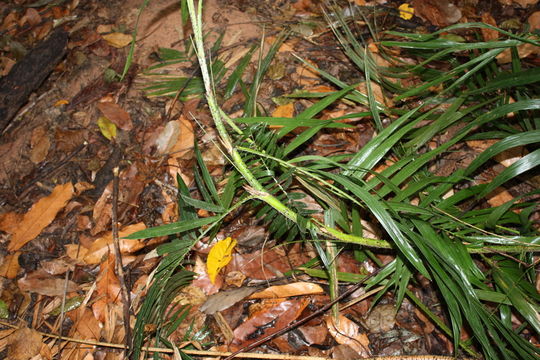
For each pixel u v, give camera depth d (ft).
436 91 2.47
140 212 2.37
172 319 1.98
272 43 2.87
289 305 1.99
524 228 1.86
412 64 2.63
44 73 2.79
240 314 2.01
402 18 2.99
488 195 2.19
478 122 1.83
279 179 1.60
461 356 1.83
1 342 2.07
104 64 2.91
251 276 2.10
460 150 2.33
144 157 2.51
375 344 1.91
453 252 1.60
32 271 2.23
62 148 2.65
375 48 2.80
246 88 2.68
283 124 1.87
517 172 1.60
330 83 2.67
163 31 2.98
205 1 3.06
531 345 1.48
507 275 1.72
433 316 1.78
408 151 2.08
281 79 2.71
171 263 1.71
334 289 1.88
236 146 1.60
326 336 1.93
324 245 2.03
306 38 2.90
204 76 1.33
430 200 1.86
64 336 2.05
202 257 2.15
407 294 1.86
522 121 2.17
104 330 2.04
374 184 1.79
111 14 3.15
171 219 2.32
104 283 2.13
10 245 2.32
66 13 3.25
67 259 2.26
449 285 1.47
